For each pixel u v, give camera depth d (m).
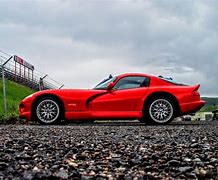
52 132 5.78
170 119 8.41
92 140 4.49
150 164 2.79
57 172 2.41
